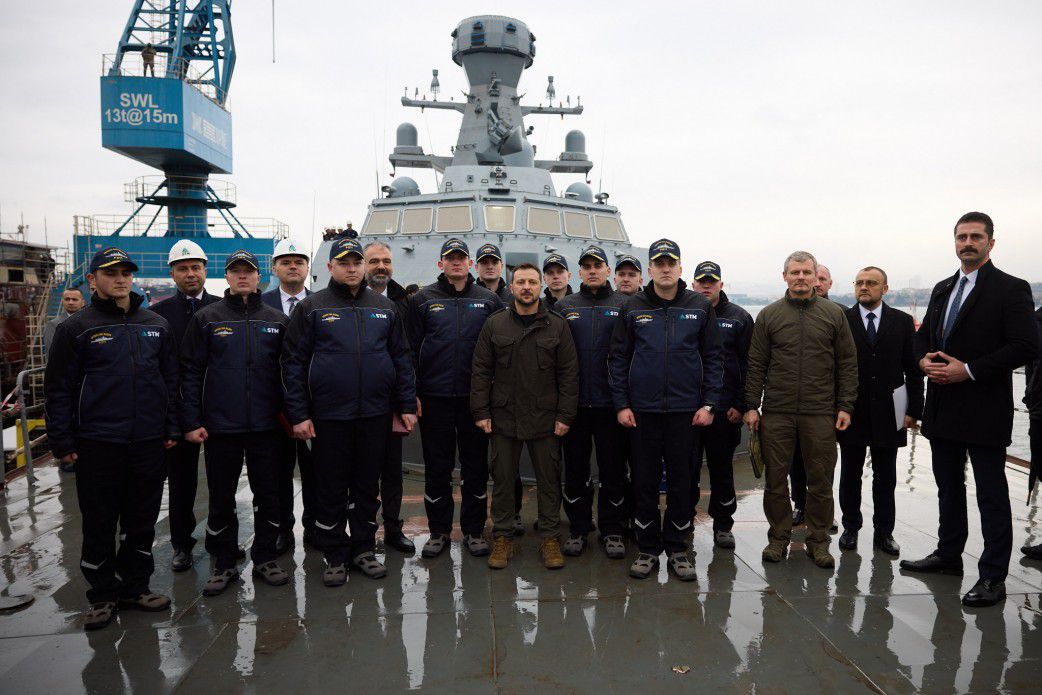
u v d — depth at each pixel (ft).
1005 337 12.19
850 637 10.93
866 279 14.82
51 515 17.61
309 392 13.43
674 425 13.55
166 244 73.26
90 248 72.02
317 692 9.50
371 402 13.46
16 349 55.93
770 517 14.53
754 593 12.68
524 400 14.03
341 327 13.30
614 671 9.94
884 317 14.84
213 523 13.24
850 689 9.43
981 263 12.54
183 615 12.01
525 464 20.12
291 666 10.19
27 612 12.17
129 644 10.96
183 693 9.53
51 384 11.50
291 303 16.90
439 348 14.75
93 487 11.72
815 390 13.91
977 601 12.02
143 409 12.03
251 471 13.48
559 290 17.25
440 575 13.70
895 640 10.82
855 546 15.12
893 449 14.73
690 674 9.84
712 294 15.88
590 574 13.71
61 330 11.49
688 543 15.48
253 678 9.87
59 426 11.48
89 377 11.69
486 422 14.03
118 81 67.77
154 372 12.24
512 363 14.06
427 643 10.84
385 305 13.97
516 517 16.21
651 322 13.58
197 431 12.92
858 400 14.87
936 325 13.10
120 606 12.29
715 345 13.71
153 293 73.51
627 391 13.89
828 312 13.99
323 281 27.37
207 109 74.02
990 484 12.39
